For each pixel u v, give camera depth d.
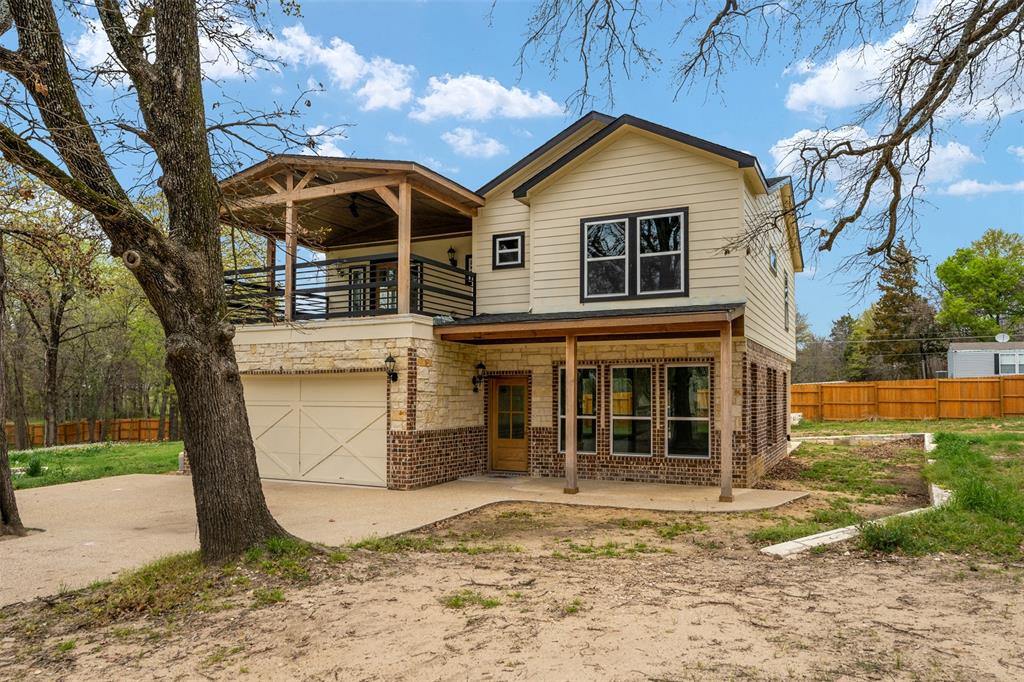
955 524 8.00
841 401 30.92
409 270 12.93
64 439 36.50
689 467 13.15
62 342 29.58
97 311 30.72
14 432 35.53
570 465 12.17
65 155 6.51
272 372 14.09
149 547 8.06
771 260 16.33
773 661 4.32
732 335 12.49
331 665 4.46
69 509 10.87
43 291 22.28
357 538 8.32
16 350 29.06
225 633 5.11
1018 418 27.08
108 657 4.75
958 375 36.12
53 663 4.68
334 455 13.63
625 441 13.80
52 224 10.07
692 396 13.31
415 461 12.78
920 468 15.34
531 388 14.74
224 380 6.79
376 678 4.23
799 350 56.38
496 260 15.13
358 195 14.81
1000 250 41.59
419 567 6.88
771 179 14.43
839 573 6.47
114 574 6.83
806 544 7.62
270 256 15.93
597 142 13.42
